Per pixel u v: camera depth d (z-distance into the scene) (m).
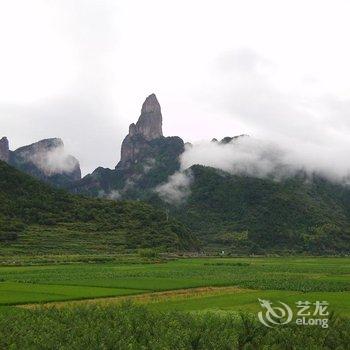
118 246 170.12
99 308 40.34
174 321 33.81
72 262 127.94
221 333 29.98
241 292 64.94
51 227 177.88
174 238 193.75
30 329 32.03
